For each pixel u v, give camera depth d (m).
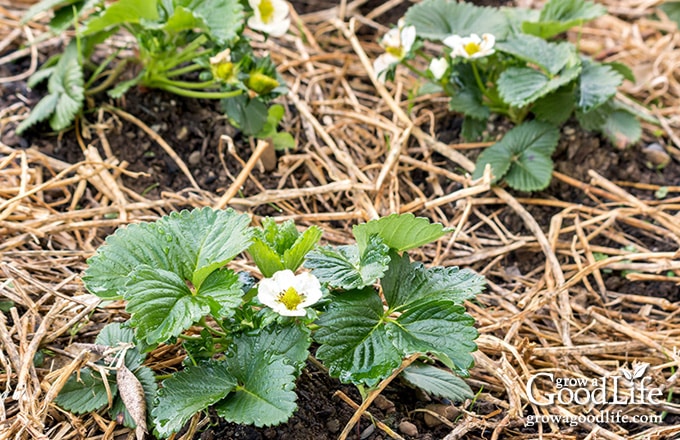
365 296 0.89
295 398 0.84
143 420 0.87
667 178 1.09
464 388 0.91
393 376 0.90
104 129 1.07
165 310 0.86
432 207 1.06
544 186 1.06
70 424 0.88
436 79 1.09
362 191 1.05
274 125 1.08
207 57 1.06
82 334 0.93
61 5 1.09
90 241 0.99
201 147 1.08
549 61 1.07
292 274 0.86
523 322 0.98
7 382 0.89
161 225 0.89
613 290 1.02
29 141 1.06
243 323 0.89
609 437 0.90
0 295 0.94
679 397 0.94
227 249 0.88
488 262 1.04
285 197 1.04
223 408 0.86
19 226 0.98
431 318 0.87
